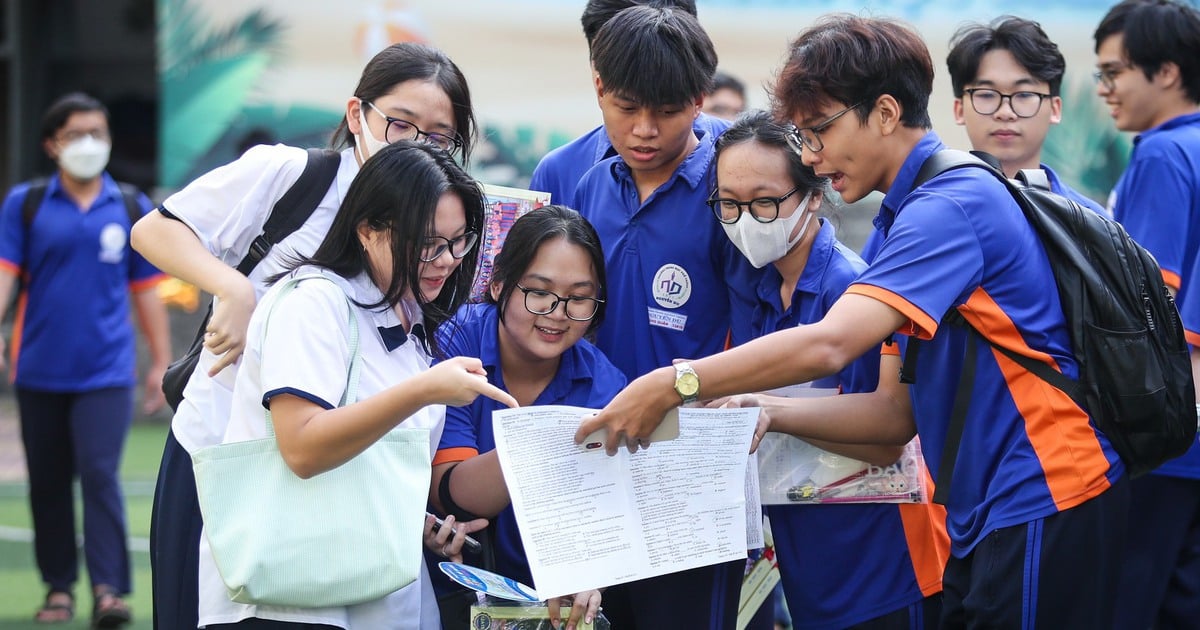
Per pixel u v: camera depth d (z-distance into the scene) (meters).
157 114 19.27
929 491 4.61
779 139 4.45
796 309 4.70
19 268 8.14
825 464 4.62
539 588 3.80
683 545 4.04
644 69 4.58
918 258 3.85
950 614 4.18
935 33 13.56
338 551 3.73
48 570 7.88
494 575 4.04
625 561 3.94
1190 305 5.73
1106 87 6.29
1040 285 3.96
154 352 8.67
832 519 4.65
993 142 5.80
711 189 4.92
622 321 5.04
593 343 5.09
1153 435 3.95
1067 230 4.02
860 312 3.83
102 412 7.88
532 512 3.85
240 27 15.17
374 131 4.57
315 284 3.86
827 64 4.07
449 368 3.62
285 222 4.41
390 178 3.82
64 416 7.96
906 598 4.57
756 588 4.98
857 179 4.20
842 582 4.65
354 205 3.89
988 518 3.97
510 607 4.09
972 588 4.00
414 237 3.79
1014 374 3.96
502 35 14.70
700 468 4.11
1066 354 3.96
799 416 4.38
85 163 8.16
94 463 7.79
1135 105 6.16
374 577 3.75
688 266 4.96
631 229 5.03
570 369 4.58
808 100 4.12
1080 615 3.91
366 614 3.96
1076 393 3.92
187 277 4.24
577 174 5.48
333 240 3.96
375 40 15.02
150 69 19.23
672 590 4.37
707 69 4.73
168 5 15.18
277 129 15.26
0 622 7.74
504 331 4.54
